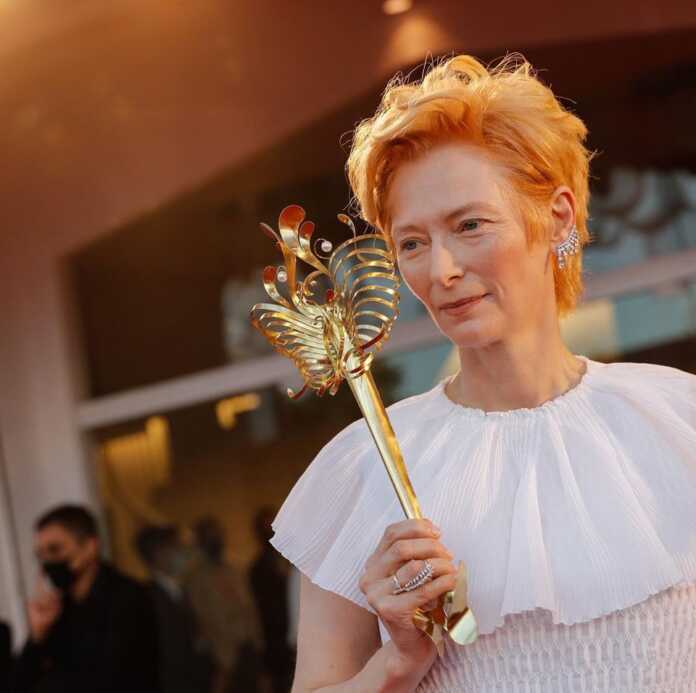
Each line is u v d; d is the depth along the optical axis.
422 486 1.64
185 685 5.68
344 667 1.63
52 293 6.40
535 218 1.54
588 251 5.31
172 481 6.23
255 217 6.02
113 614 4.30
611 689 1.53
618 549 1.55
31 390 6.46
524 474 1.62
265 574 5.84
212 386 6.15
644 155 5.22
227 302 6.14
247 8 5.67
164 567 6.00
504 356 1.64
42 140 6.28
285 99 5.74
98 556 4.39
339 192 5.80
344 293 1.56
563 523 1.58
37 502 6.43
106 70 5.99
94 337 6.39
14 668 4.34
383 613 1.44
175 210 6.16
